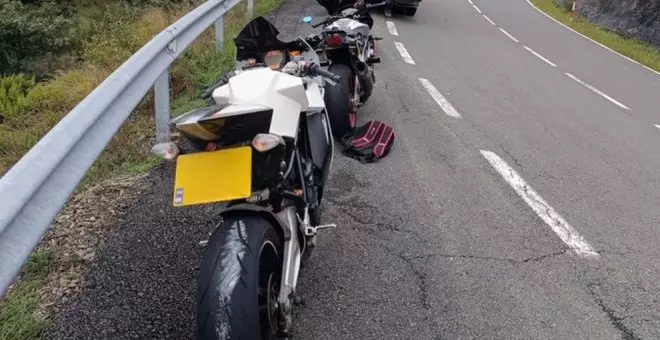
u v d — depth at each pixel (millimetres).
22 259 2330
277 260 2824
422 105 7730
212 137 2645
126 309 3266
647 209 5078
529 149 6434
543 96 9289
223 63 8250
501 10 21844
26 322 3057
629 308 3570
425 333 3207
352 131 5945
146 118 6254
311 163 3559
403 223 4434
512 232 4410
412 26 14750
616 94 10406
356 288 3576
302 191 3287
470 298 3545
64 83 7902
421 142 6289
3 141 5789
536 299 3584
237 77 3182
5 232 2275
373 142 5754
